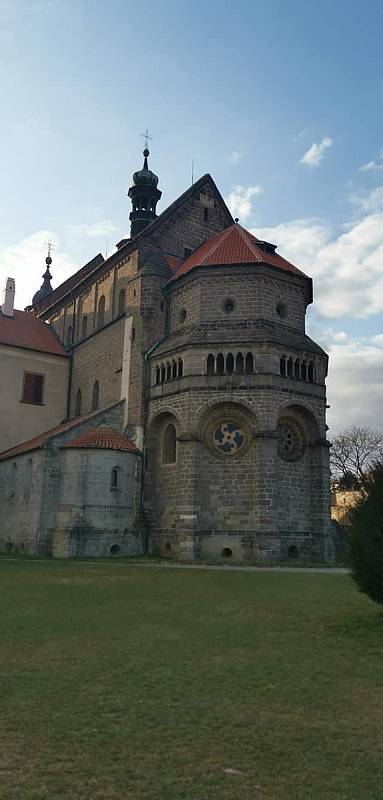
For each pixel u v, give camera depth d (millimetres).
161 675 11992
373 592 16797
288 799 7207
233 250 49750
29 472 49844
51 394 62875
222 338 45750
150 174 65938
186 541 42406
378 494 16953
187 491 43469
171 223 56375
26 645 14398
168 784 7508
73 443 46781
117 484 46094
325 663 13031
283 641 15016
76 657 13312
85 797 7168
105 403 55594
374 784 7598
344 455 103062
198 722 9539
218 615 18547
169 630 16250
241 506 43188
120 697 10664
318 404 46000
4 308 68062
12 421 60125
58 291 79250
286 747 8656
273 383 44062
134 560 41875
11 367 61312
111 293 58188
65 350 65375
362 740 8945
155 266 52500
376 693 11062
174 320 50938
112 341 55938
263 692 11047
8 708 10055
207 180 59531
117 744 8656
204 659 13242
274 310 47719
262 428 43219
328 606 20125
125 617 18141
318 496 44781
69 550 43719
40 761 8094
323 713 10031
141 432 48281
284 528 43500
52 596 22469
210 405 44500
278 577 29859
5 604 20406
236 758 8281
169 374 47688
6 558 41688
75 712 9891
